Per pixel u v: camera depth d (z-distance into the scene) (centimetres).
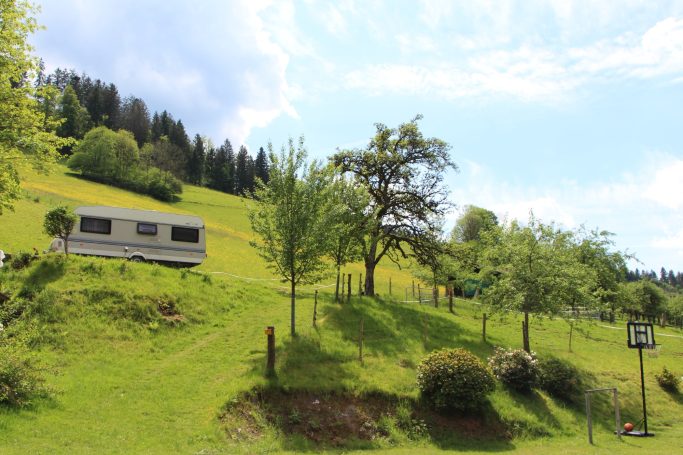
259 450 1364
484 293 2698
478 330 2970
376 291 4691
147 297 2367
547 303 2395
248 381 1702
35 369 1475
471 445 1666
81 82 16225
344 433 1591
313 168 2275
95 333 2027
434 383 1834
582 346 3272
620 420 2173
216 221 8494
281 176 2217
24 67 2111
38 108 2303
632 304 5169
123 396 1570
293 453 1371
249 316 2612
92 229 3070
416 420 1742
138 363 1881
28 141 2014
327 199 2295
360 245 3247
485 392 1833
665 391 2612
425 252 3469
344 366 1970
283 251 2183
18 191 2173
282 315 2645
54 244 2942
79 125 12662
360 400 1766
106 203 6906
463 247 3469
